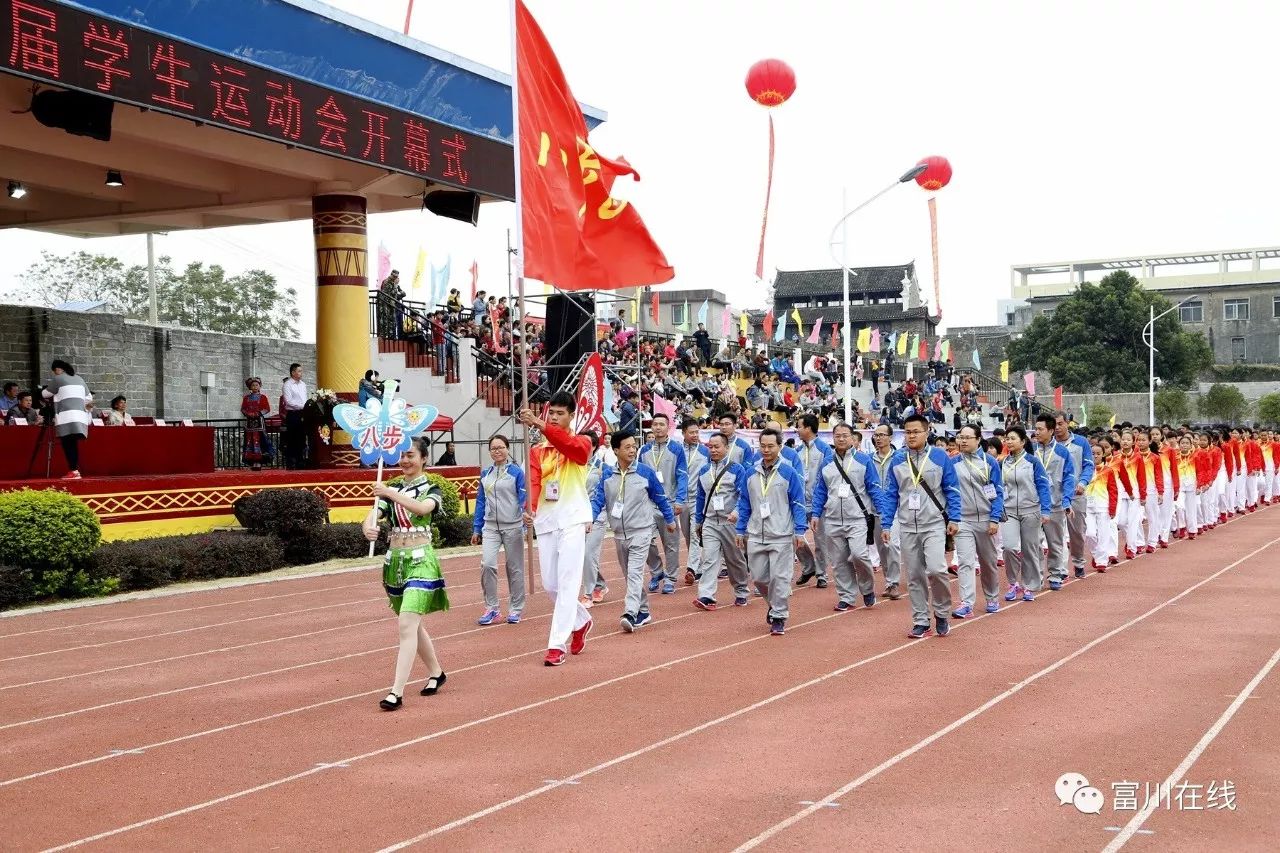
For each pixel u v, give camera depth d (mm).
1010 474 14805
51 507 15898
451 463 24984
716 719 8641
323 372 23266
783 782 7082
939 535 11906
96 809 6883
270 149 21328
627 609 12664
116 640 12938
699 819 6434
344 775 7430
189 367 28609
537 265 14438
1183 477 23547
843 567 14383
